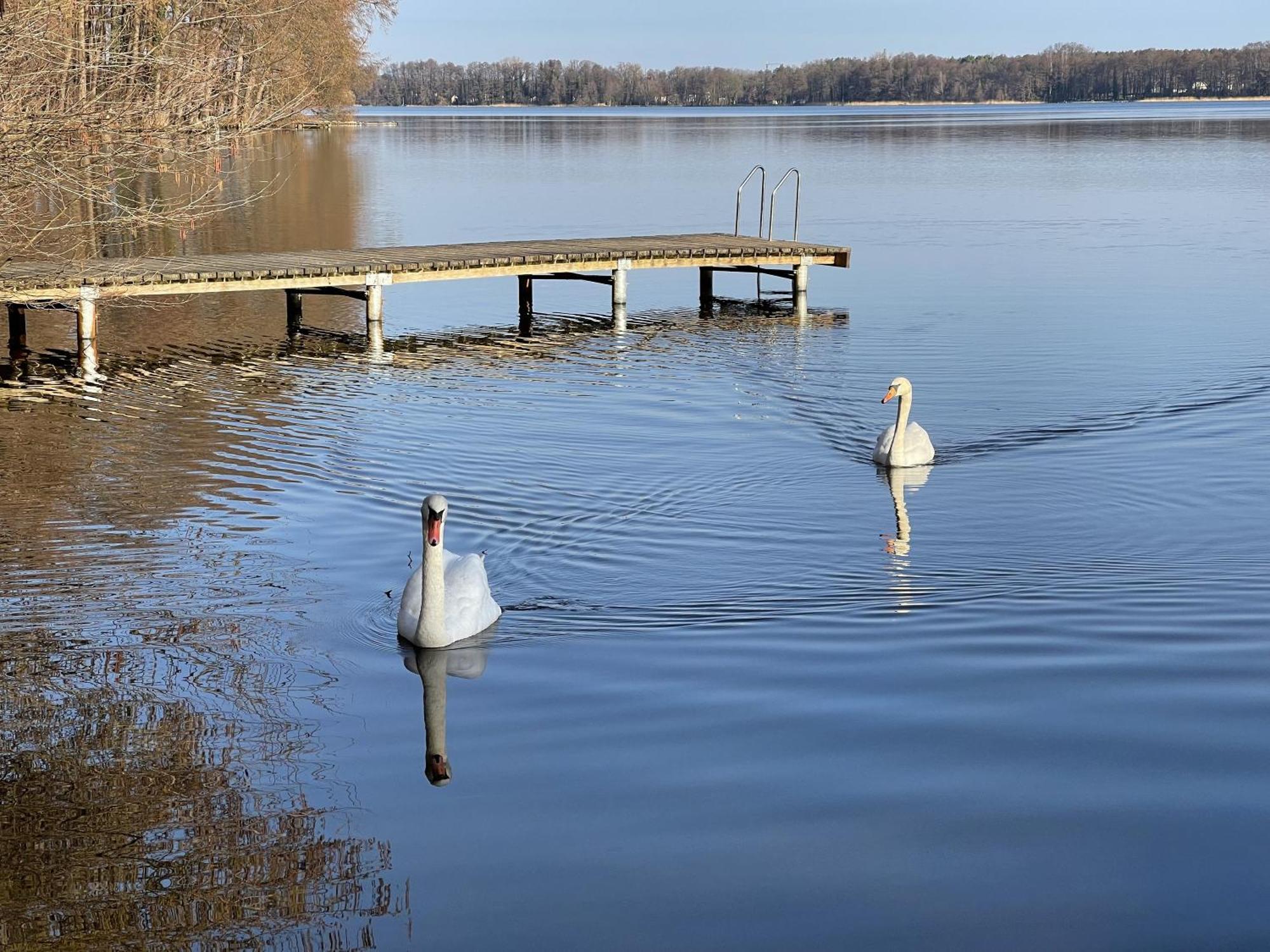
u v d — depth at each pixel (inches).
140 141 435.2
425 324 990.4
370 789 304.5
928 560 467.5
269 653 386.3
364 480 566.3
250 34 504.4
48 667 372.8
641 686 361.4
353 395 735.1
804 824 285.3
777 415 690.8
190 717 343.0
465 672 373.4
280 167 2546.8
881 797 297.1
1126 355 821.2
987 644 388.2
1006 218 1633.9
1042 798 295.7
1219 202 1776.6
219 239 1387.8
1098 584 439.2
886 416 687.7
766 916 252.7
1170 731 329.4
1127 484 558.6
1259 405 687.1
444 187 2144.4
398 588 442.3
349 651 389.4
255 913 255.1
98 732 333.4
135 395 729.6
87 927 250.1
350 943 243.9
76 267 826.8
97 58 433.1
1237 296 1026.1
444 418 679.7
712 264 1093.1
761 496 547.8
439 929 249.4
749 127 5083.7
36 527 496.7
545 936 246.7
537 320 1010.7
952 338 894.4
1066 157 2810.0
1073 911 253.3
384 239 1414.9
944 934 247.0
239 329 951.0
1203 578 442.3
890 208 1771.7
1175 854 272.5
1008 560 465.7
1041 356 826.2
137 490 546.6
